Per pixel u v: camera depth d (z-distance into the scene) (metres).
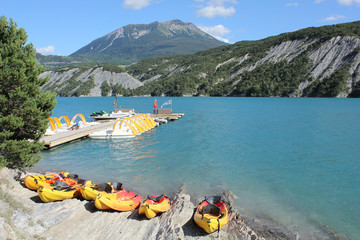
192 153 20.94
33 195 11.61
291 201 12.17
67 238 8.30
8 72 11.78
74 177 13.20
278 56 187.62
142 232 8.88
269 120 43.41
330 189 13.59
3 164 12.05
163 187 13.69
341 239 9.27
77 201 10.93
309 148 22.69
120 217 9.97
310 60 162.00
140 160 18.91
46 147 22.14
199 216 9.36
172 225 9.04
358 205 11.79
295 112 57.91
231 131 32.00
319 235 9.48
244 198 12.46
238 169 16.83
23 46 13.13
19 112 12.38
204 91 185.75
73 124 31.89
